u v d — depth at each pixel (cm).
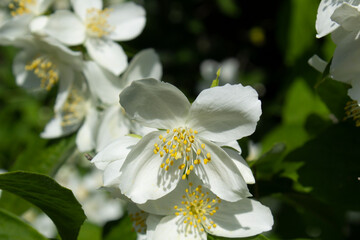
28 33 22
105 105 23
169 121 17
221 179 16
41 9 23
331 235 23
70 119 23
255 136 31
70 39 22
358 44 16
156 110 17
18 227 16
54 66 23
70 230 17
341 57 16
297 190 20
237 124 16
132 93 16
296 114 24
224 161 16
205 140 17
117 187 17
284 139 22
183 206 17
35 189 16
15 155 36
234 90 16
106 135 22
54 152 23
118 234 21
